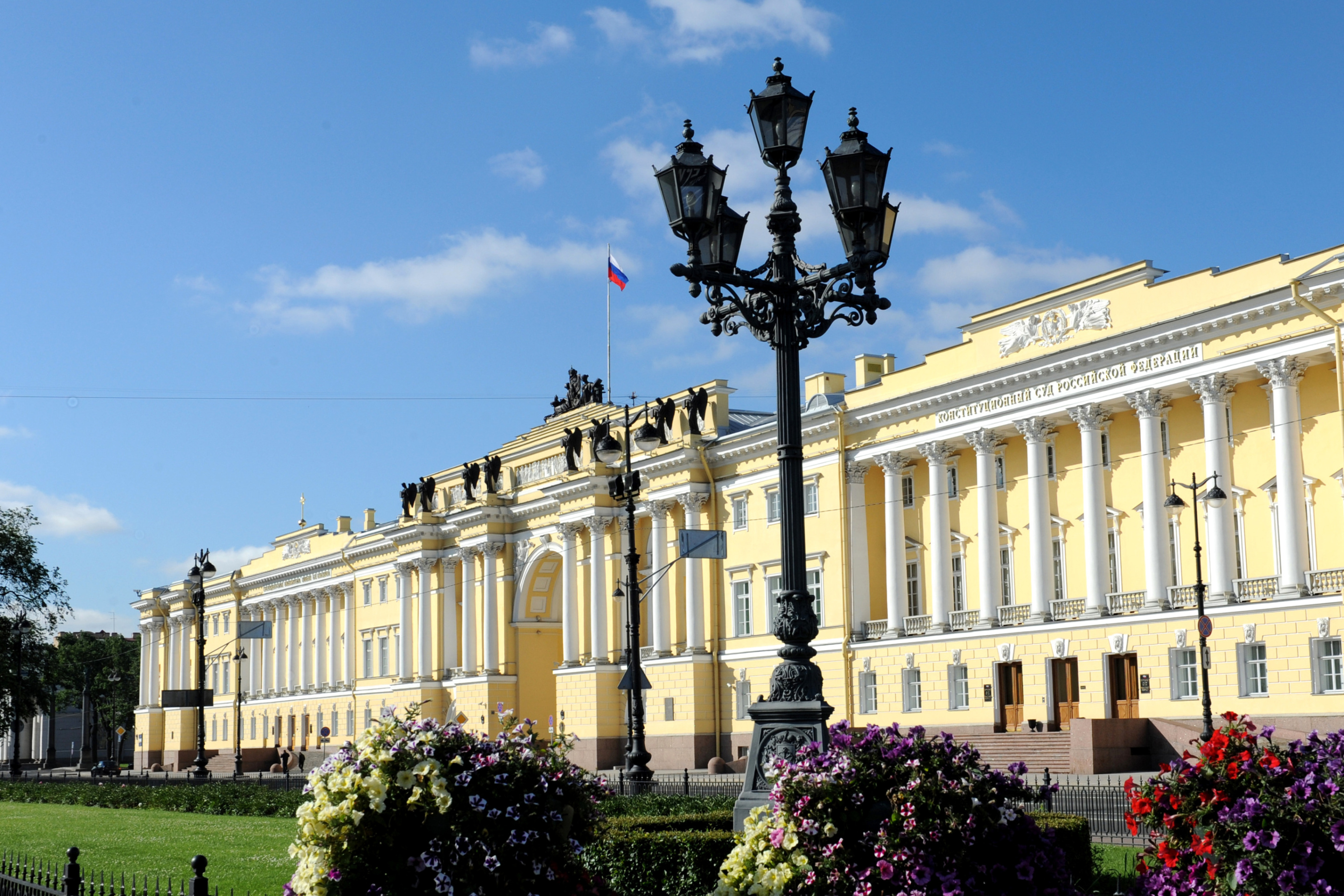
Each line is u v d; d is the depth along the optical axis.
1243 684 43.56
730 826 22.42
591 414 77.06
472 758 12.51
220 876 23.30
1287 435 42.72
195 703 64.19
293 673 111.00
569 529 73.81
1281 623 42.53
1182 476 47.25
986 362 52.84
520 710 79.81
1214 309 44.22
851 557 58.44
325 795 12.09
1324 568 42.97
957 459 55.81
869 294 16.86
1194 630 44.84
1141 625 46.53
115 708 159.88
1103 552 48.69
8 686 84.94
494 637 80.88
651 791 39.91
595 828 13.59
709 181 16.70
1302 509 42.75
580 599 73.06
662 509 68.06
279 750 105.38
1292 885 11.45
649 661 67.88
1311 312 41.88
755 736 15.70
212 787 50.03
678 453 66.25
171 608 132.38
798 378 16.70
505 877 12.24
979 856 12.65
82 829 37.00
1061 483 51.66
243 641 119.69
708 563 66.06
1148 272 46.94
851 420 58.69
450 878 12.04
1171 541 47.31
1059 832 17.86
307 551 109.56
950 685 53.53
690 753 64.50
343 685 101.44
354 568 101.19
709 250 16.67
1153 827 12.48
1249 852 11.68
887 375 57.56
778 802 13.07
